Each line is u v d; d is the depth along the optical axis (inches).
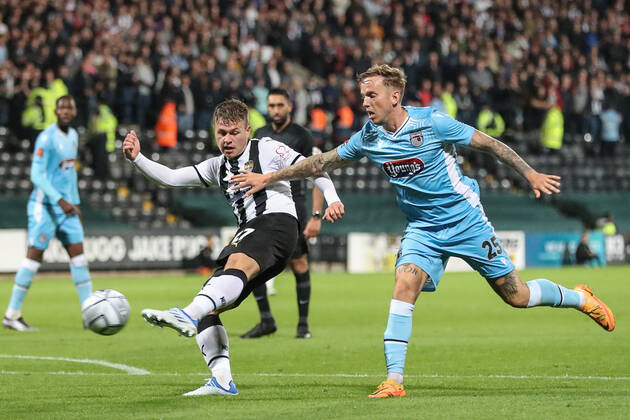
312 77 2783.0
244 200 617.9
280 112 952.3
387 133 605.6
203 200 2541.8
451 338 1018.7
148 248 2165.4
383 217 2679.6
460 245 617.0
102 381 700.0
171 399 590.2
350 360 839.7
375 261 2405.3
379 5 3171.8
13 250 2027.6
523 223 2755.9
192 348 930.1
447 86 2763.3
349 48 2859.3
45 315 1307.8
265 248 595.5
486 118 2800.2
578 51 3272.6
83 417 526.6
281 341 985.5
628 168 3090.6
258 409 541.3
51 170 1095.0
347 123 2652.6
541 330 1103.0
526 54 3152.1
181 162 2472.9
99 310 563.8
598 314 684.1
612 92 3029.0
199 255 2213.3
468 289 1786.4
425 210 616.7
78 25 2445.9
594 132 3068.4
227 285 565.3
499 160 598.2
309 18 2984.7
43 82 2345.0
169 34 2571.4
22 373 750.5
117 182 2487.7
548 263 2549.2
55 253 2074.3
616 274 2187.5
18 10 2415.1
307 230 968.9
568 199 2945.4
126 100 2422.5
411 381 698.8
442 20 3095.5
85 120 2407.7
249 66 2625.5
